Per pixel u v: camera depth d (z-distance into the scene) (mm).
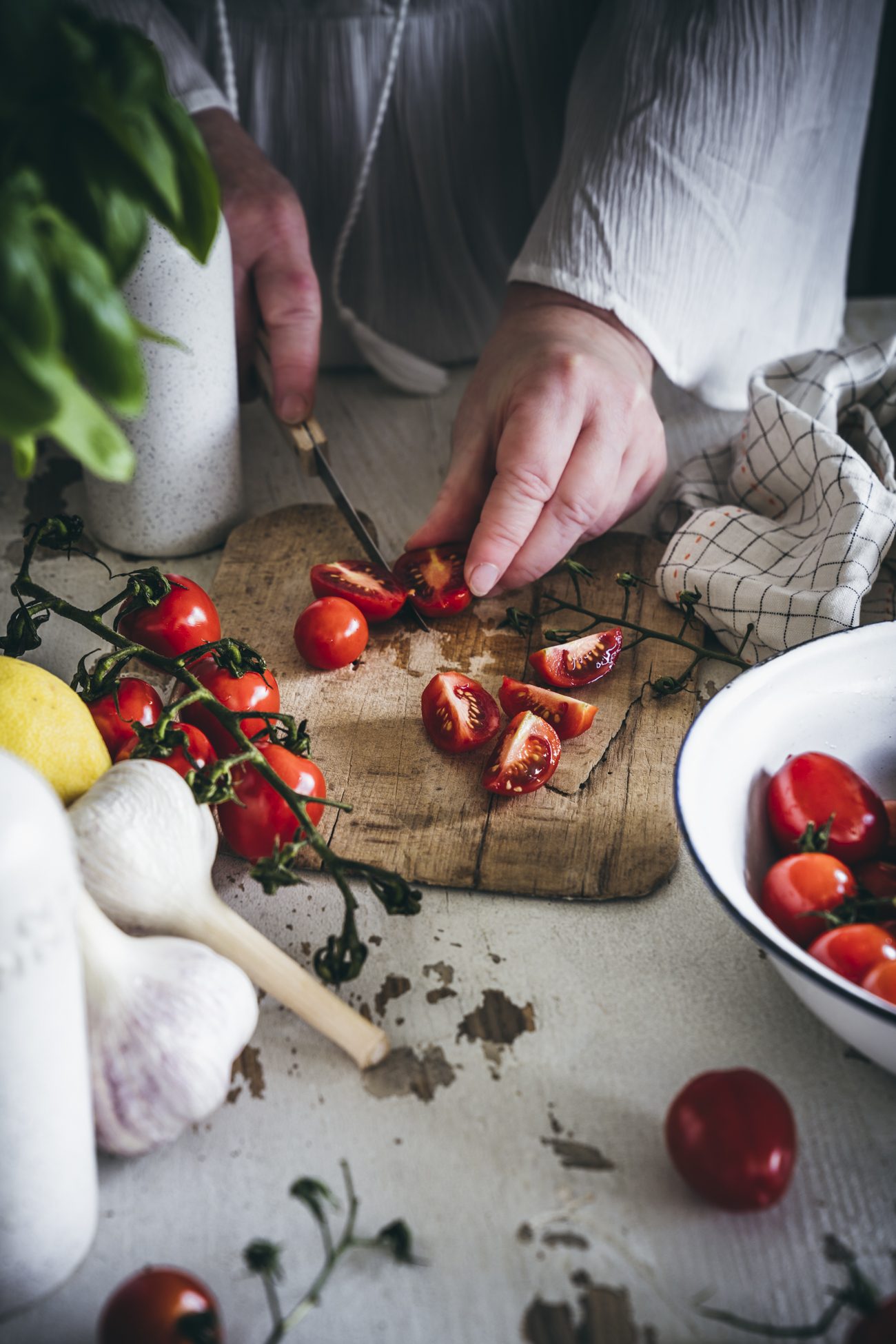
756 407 1173
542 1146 682
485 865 857
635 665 1048
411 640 1080
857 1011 587
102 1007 630
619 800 909
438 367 1553
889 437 1254
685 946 810
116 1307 560
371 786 921
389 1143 685
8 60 403
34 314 374
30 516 1272
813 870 717
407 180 1506
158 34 1332
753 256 1337
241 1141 687
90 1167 597
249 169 1347
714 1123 627
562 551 1123
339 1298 608
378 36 1401
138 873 689
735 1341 589
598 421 1123
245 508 1297
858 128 1422
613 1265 623
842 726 843
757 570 1064
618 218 1238
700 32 1224
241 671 898
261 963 720
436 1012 762
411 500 1318
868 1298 558
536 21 1436
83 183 424
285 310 1286
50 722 753
